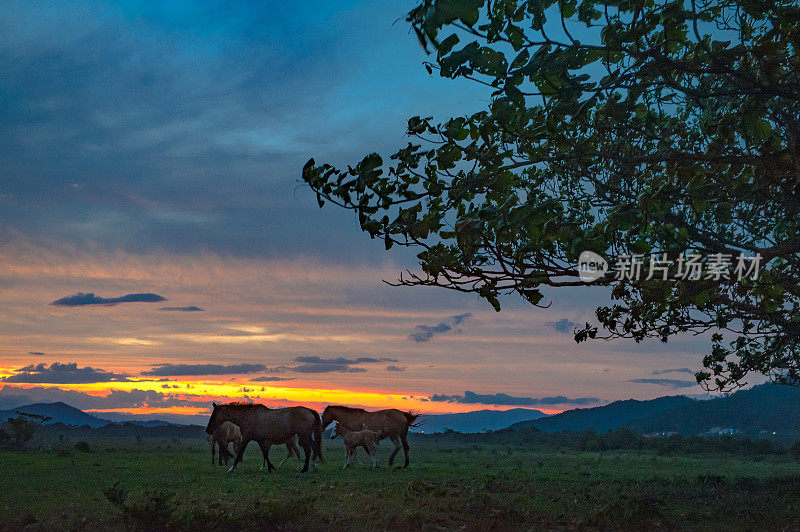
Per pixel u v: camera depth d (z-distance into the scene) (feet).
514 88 25.04
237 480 56.24
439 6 20.36
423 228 27.99
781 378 58.95
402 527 31.04
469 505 39.50
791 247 30.48
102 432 277.23
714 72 26.48
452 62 24.16
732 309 38.88
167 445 146.10
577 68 25.35
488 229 28.99
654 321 43.50
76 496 43.75
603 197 38.52
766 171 30.14
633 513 32.42
